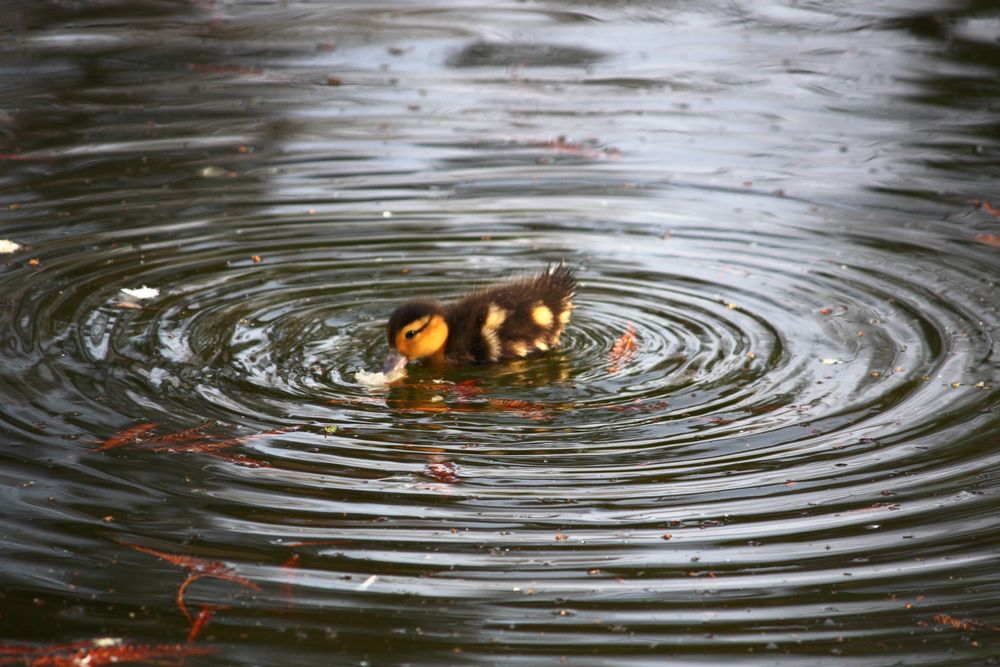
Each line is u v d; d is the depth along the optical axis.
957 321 12.54
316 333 12.36
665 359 11.85
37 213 15.62
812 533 8.66
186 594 7.96
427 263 14.34
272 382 11.19
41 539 8.52
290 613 7.78
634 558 8.37
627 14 26.86
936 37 24.58
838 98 21.09
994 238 14.91
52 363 11.36
